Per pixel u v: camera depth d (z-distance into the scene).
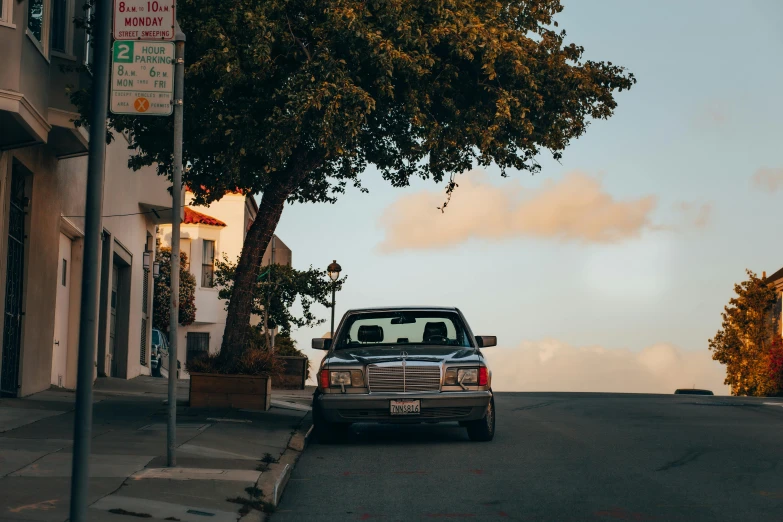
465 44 14.23
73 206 19.69
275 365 16.42
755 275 48.00
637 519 7.91
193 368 16.09
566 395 24.72
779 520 7.85
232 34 13.90
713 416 17.48
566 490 9.29
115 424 12.85
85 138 16.95
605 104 16.16
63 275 19.84
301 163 15.77
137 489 8.30
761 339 46.88
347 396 12.61
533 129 15.37
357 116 13.70
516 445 12.76
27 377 16.39
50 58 15.80
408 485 9.63
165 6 8.73
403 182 17.94
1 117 13.66
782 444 12.95
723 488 9.38
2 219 14.79
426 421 12.77
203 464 9.87
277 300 36.19
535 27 16.11
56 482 8.27
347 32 13.66
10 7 13.39
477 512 8.25
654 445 12.78
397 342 14.06
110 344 25.47
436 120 15.38
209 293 46.91
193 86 14.33
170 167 16.16
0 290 14.77
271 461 10.66
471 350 13.56
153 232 31.50
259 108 14.48
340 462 11.23
